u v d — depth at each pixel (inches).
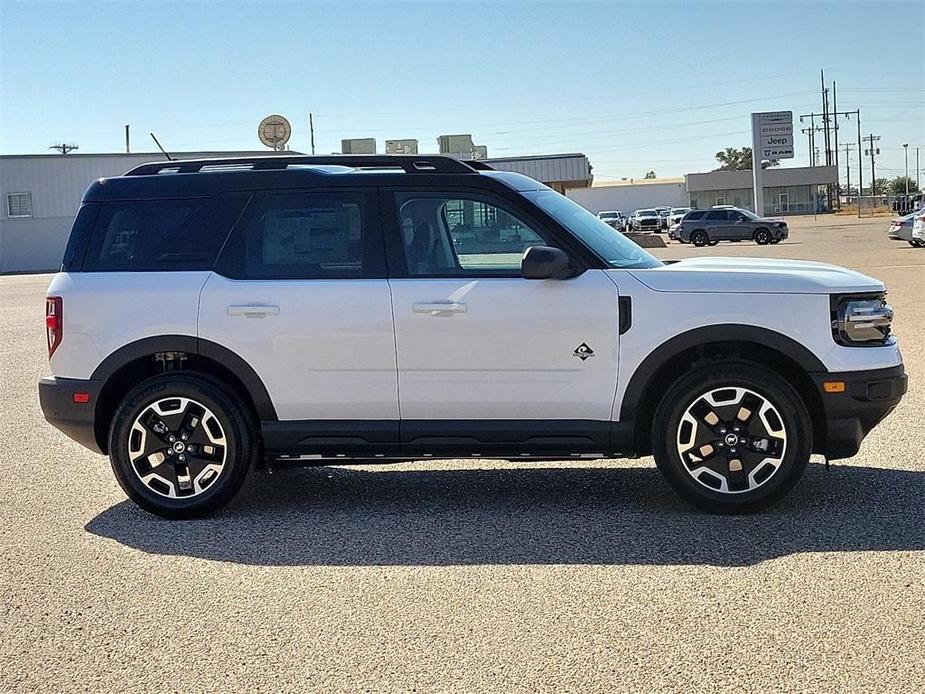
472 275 234.2
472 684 148.7
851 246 1413.6
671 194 3831.2
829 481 258.1
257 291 237.6
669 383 237.1
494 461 298.5
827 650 156.6
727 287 227.0
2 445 336.2
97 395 240.8
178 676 155.1
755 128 2340.1
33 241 2106.3
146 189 248.8
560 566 199.5
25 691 151.3
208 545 221.3
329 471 289.9
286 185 243.3
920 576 187.2
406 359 233.0
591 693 144.6
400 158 247.3
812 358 224.8
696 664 152.9
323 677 152.9
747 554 202.8
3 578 201.8
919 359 435.8
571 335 228.5
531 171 1828.2
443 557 207.8
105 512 250.7
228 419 237.6
